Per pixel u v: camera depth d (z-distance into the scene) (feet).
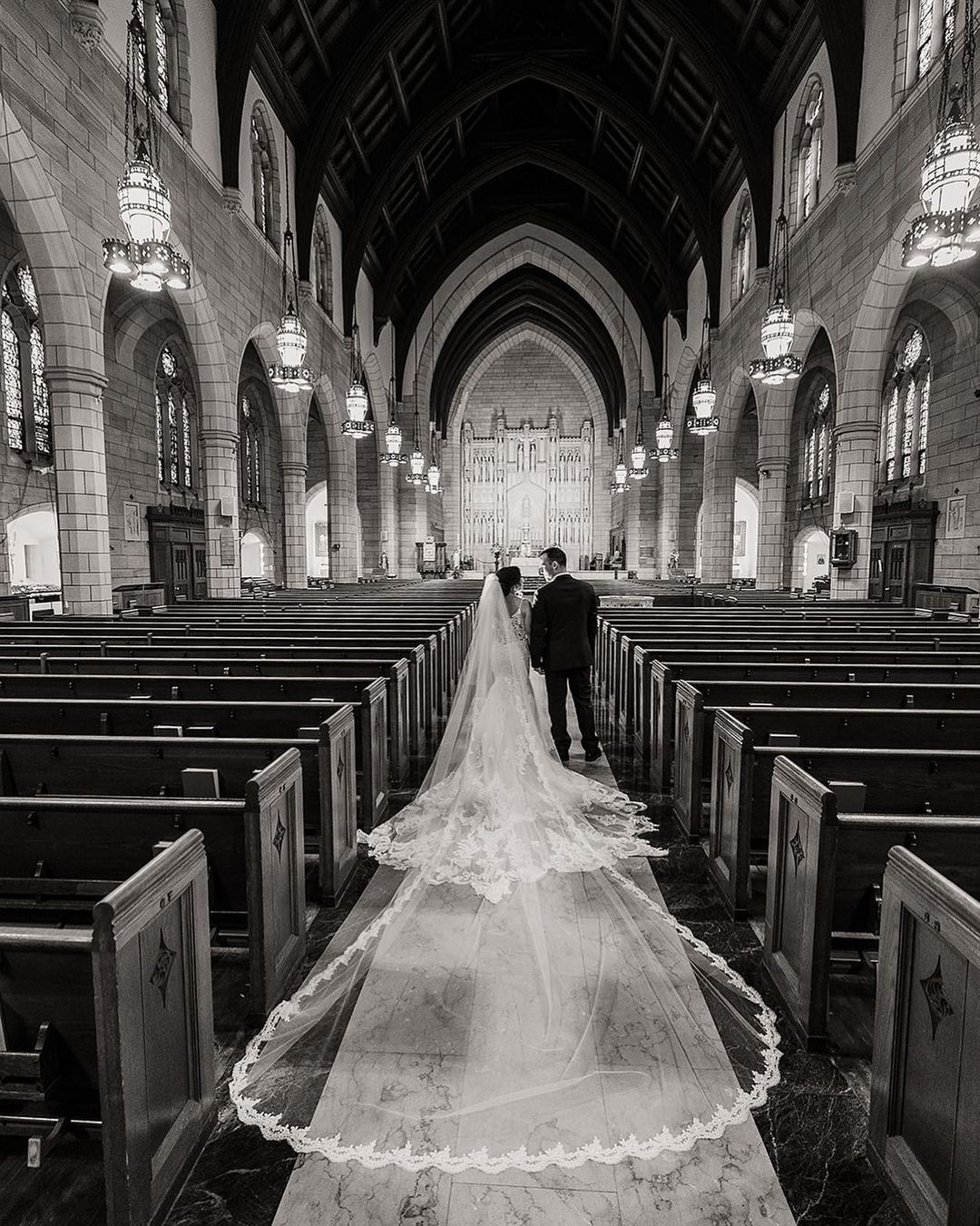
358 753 15.12
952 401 48.52
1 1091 5.95
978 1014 5.26
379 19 47.96
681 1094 7.32
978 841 8.12
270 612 35.14
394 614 33.22
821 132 43.09
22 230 26.45
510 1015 8.27
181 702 13.56
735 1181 6.41
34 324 47.52
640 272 88.17
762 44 47.37
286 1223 6.03
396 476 91.76
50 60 25.99
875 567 58.49
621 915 10.50
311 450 99.55
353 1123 7.01
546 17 58.44
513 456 132.87
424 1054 7.88
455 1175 6.40
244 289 44.93
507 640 15.46
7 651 20.38
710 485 67.46
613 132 67.10
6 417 45.52
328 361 61.93
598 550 123.95
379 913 11.37
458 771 15.16
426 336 92.68
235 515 44.34
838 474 40.78
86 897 8.91
